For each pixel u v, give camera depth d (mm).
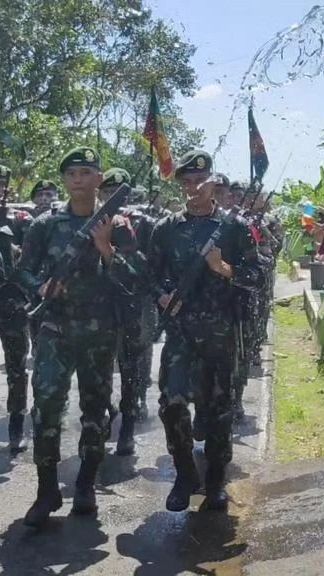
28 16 17844
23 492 5594
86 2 19375
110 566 4453
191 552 4613
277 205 17172
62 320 4938
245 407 7734
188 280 4898
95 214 4824
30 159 18359
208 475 5223
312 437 6789
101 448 5133
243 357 5488
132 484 5758
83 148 4949
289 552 4531
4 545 4719
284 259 24031
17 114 18609
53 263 4945
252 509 5219
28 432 7055
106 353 5016
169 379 4914
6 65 17859
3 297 6375
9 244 6359
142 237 6160
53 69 18453
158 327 5012
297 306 15688
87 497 5148
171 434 4949
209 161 4996
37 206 8125
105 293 4961
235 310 5043
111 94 20703
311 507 5121
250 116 5656
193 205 5020
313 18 4137
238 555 4559
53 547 4691
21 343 6465
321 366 9508
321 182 17453
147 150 8797
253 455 6309
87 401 5078
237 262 5012
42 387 4848
